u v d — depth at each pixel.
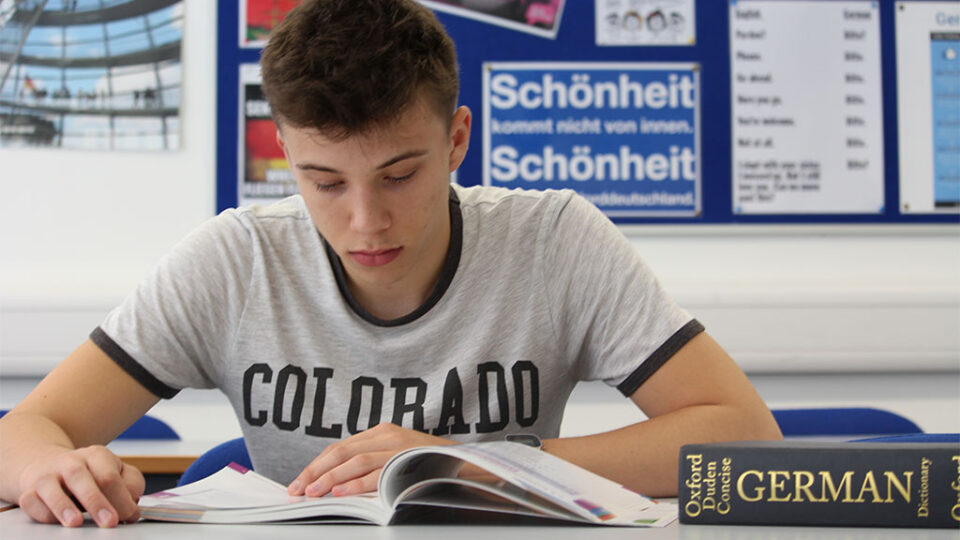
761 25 2.38
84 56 2.32
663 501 0.82
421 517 0.70
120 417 1.00
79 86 2.32
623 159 2.38
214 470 1.19
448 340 1.06
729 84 2.38
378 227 0.83
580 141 2.37
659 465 0.89
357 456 0.77
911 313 2.29
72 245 2.32
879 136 2.38
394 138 0.80
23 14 2.32
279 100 0.80
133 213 2.33
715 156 2.38
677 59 2.38
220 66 2.34
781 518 0.63
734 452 0.64
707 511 0.64
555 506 0.66
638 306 1.05
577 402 2.34
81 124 2.32
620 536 0.60
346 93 0.77
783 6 2.38
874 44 2.38
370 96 0.77
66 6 2.32
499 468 0.64
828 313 2.29
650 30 2.38
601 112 2.38
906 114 2.38
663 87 2.38
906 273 2.39
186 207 2.34
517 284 1.08
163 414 2.30
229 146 2.33
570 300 1.08
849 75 2.38
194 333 1.06
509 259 1.08
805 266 2.38
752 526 0.64
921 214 2.38
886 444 0.64
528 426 1.07
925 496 0.62
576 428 2.34
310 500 0.71
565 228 1.09
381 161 0.80
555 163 2.38
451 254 1.06
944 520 0.62
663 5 2.38
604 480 0.75
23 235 2.31
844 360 2.29
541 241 1.09
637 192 2.38
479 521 0.68
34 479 0.73
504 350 1.07
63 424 0.94
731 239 2.38
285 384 1.05
